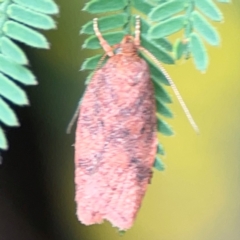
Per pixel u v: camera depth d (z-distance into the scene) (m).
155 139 0.08
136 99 0.08
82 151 0.08
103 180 0.08
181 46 0.08
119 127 0.08
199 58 0.08
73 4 0.09
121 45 0.08
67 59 0.09
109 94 0.08
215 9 0.08
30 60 0.09
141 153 0.08
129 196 0.08
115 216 0.08
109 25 0.08
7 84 0.08
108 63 0.08
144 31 0.08
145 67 0.08
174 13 0.08
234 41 0.09
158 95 0.08
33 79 0.08
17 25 0.08
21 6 0.08
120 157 0.08
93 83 0.08
